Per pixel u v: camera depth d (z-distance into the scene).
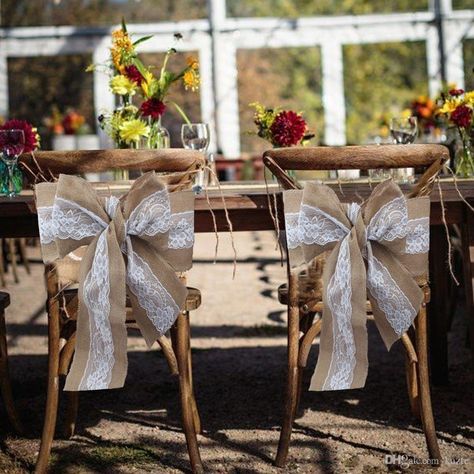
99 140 11.40
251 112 15.33
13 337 4.85
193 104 12.16
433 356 3.57
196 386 3.71
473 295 2.88
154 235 2.57
